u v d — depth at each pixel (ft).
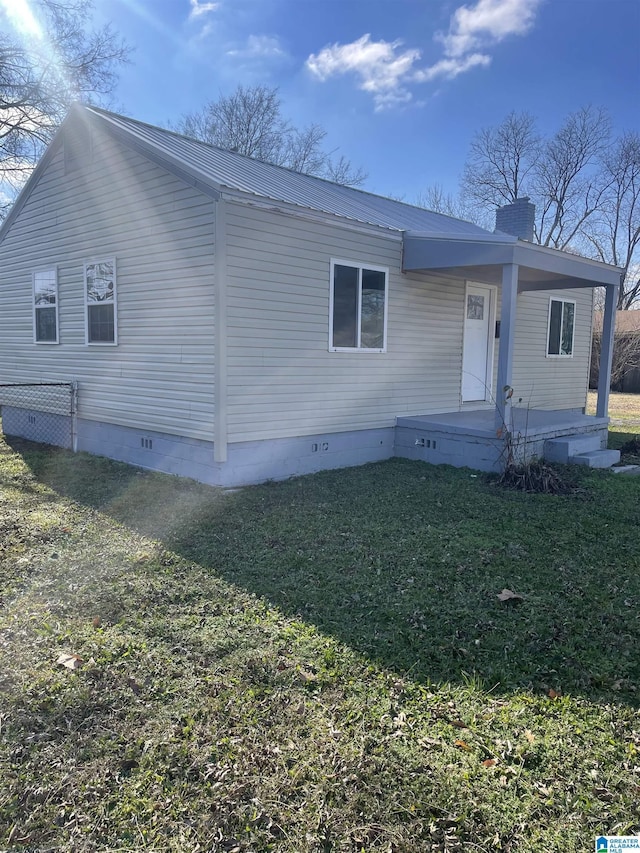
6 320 35.94
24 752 7.79
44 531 16.81
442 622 11.53
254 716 8.52
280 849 6.41
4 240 35.22
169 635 10.85
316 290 23.91
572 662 10.16
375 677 9.57
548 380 39.65
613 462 28.35
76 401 29.86
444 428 26.99
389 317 27.53
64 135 28.32
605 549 15.99
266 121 102.53
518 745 7.99
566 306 40.45
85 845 6.43
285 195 23.57
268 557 14.92
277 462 23.49
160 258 23.18
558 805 6.99
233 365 21.27
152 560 14.61
